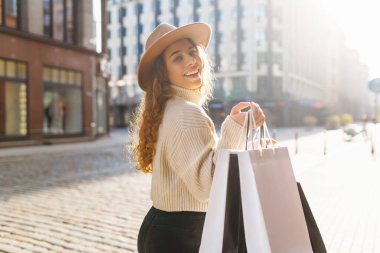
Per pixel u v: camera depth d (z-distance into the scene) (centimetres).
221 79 5453
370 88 1598
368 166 1172
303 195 183
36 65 2016
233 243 155
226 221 152
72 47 2230
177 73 184
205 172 155
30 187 879
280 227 156
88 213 636
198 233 174
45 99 2097
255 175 152
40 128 2045
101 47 2664
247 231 150
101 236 512
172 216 174
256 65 5350
